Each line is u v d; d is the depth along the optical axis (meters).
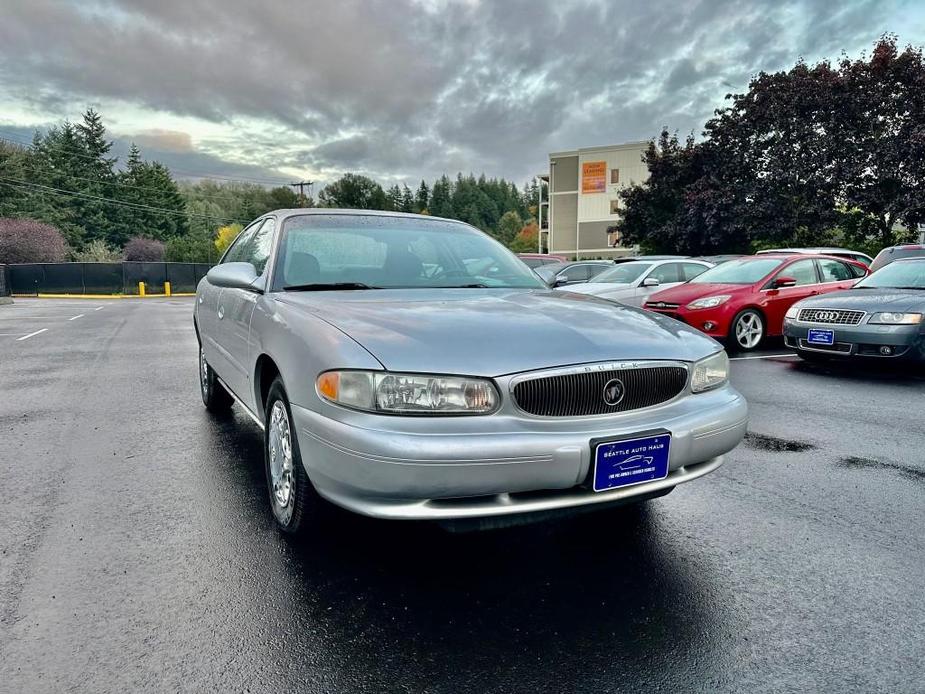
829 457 3.84
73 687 1.71
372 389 2.05
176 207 70.12
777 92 20.06
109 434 4.31
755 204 20.58
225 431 4.40
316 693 1.71
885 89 18.83
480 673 1.80
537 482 2.06
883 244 19.58
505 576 2.37
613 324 2.57
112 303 25.91
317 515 2.48
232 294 3.65
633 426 2.24
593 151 47.84
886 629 2.02
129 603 2.14
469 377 2.07
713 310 8.32
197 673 1.78
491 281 3.44
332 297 2.83
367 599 2.19
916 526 2.82
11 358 8.35
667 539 2.69
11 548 2.54
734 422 2.48
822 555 2.54
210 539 2.64
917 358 6.22
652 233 24.31
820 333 6.80
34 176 58.69
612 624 2.05
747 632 2.01
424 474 1.97
